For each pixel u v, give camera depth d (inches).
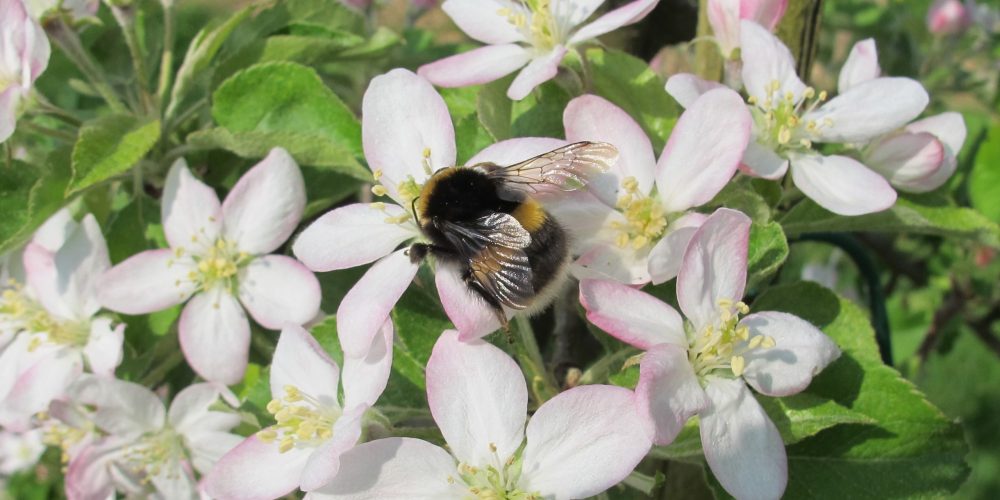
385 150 8.7
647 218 8.4
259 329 10.0
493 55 9.4
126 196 10.6
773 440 7.9
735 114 8.4
